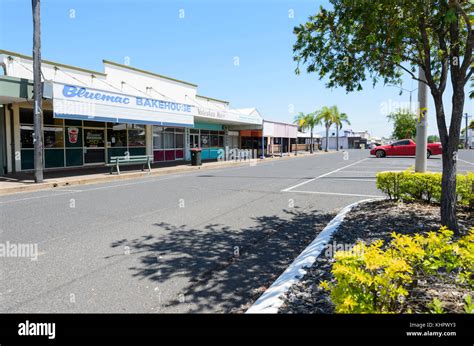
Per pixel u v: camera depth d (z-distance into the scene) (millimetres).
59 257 4641
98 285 3740
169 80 22609
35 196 9781
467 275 2453
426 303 2592
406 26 4230
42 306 3271
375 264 2174
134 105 15969
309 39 5062
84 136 17703
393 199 7312
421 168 7293
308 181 13484
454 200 4691
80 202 8789
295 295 3117
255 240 5438
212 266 4324
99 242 5328
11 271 4145
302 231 5957
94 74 17219
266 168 20453
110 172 15273
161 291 3590
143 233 5840
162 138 23078
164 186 12047
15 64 13688
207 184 12609
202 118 23156
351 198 9305
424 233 4660
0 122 14320
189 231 5969
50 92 12219
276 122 33125
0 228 6168
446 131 4773
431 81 4785
